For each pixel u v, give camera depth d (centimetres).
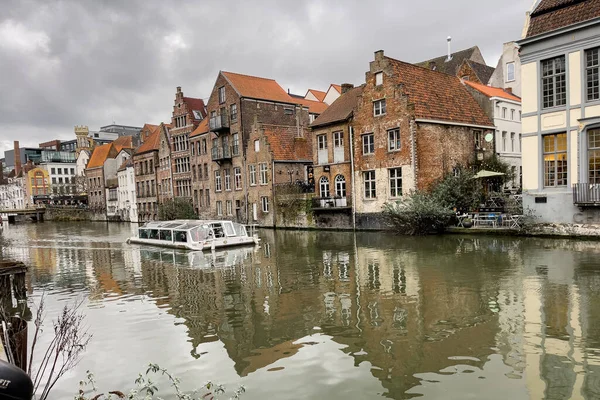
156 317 1028
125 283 1476
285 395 607
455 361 685
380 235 2472
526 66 1973
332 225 3006
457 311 933
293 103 4103
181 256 2112
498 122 2973
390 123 2605
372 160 2734
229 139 3997
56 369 742
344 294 1133
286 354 755
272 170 3500
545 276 1194
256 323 938
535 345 731
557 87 1888
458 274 1279
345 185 2947
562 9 1878
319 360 719
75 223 6456
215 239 2341
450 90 2869
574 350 704
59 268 1897
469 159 2764
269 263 1709
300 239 2547
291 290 1216
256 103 3875
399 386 614
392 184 2659
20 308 1199
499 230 2033
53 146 12088
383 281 1252
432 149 2577
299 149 3684
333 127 3002
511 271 1277
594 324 815
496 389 590
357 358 719
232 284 1347
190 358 764
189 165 4753
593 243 1712
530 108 1967
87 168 7275
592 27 1748
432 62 4356
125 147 6562
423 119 2509
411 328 845
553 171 1920
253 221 3759
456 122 2672
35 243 3150
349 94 3222
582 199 1791
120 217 6394
